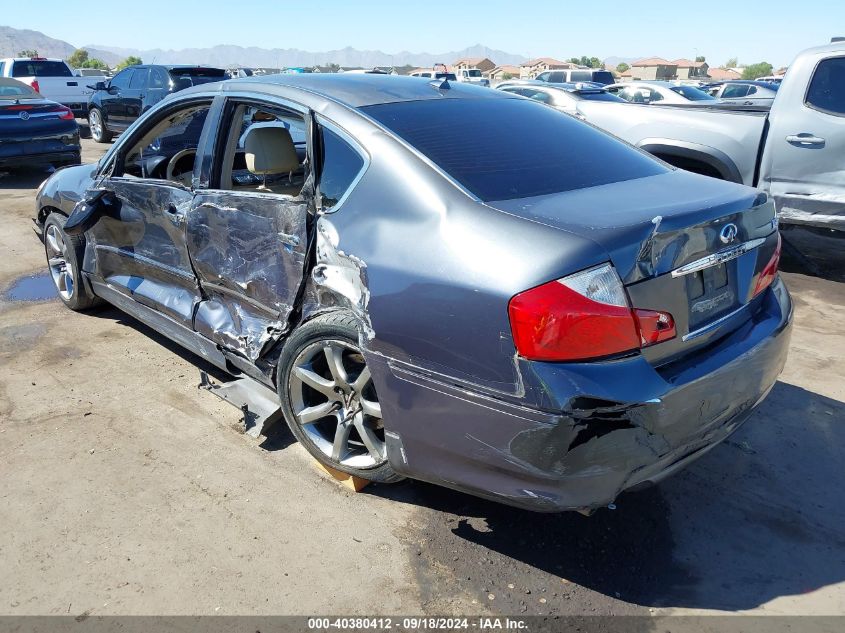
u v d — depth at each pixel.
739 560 2.60
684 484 3.04
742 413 2.55
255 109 3.21
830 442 3.36
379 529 2.73
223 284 3.29
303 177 3.61
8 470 3.06
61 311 4.97
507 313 2.11
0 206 8.61
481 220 2.29
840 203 5.52
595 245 2.08
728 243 2.42
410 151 2.57
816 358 4.29
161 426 3.43
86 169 4.67
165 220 3.58
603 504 2.20
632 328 2.11
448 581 2.47
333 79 3.17
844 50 5.38
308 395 3.01
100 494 2.90
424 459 2.45
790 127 5.65
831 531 2.76
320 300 2.78
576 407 2.04
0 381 3.88
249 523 2.74
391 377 2.43
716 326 2.43
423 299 2.29
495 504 2.89
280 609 2.34
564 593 2.43
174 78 13.61
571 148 2.96
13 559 2.54
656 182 2.75
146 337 4.52
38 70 18.64
